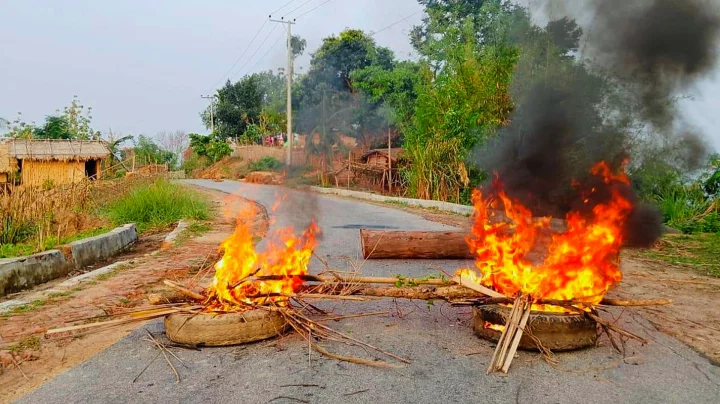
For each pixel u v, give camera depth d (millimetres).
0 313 5711
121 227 11969
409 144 22141
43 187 13008
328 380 3895
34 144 23406
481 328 4773
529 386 3775
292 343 4703
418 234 8945
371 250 8914
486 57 18234
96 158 27266
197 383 3865
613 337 4852
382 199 22344
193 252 9914
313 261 8812
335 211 17859
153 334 5027
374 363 4184
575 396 3619
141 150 38312
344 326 5230
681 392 3695
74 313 5715
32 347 4699
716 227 11961
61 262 8344
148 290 6762
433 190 20328
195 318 4566
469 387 3756
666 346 4621
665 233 11414
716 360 4305
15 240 10492
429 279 5289
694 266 8328
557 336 4379
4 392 3816
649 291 6641
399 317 5547
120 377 3992
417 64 33344
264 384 3832
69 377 4004
